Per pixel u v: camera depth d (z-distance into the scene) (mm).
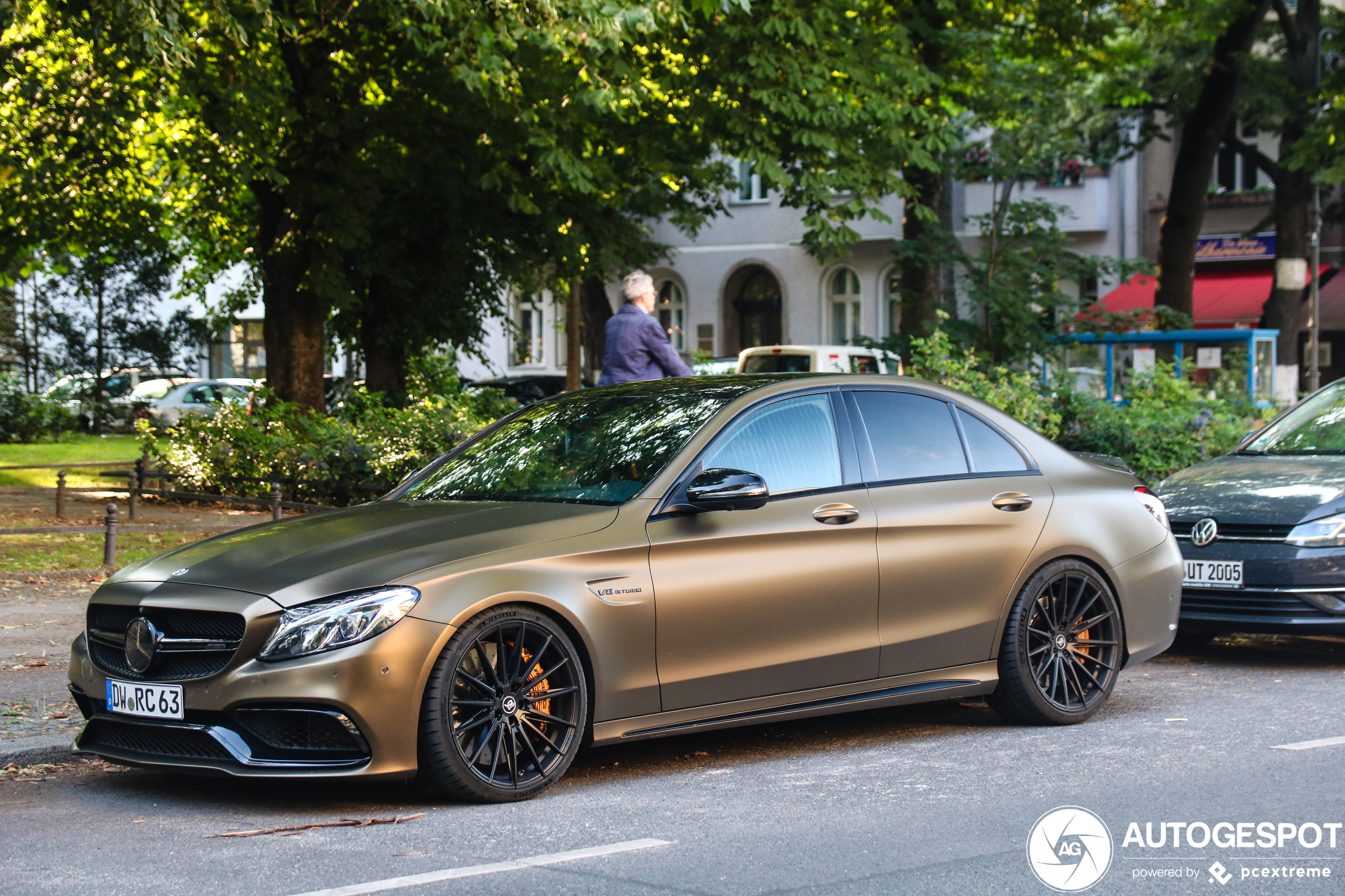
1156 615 6977
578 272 21875
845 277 39750
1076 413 15484
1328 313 33219
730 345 41594
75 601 9875
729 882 4141
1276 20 26844
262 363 40938
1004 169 20172
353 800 5172
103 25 13180
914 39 19562
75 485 19641
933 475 6320
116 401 32312
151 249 21828
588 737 5316
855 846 4531
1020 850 4477
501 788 5062
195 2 13117
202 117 16312
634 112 17453
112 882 4188
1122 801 5105
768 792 5289
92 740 5344
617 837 4633
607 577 5258
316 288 17906
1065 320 20062
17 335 34406
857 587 5895
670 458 5660
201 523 12938
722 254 41188
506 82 15273
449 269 21703
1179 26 25188
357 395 17797
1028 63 22391
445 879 4180
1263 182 35344
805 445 5988
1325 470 8492
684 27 15398
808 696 5797
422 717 4891
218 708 4820
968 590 6266
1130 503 6992
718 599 5508
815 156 16953
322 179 17891
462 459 6414
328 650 4766
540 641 5137
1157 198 35594
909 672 6098
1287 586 7977
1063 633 6617
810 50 16875
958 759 5855
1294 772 5543
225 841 4641
